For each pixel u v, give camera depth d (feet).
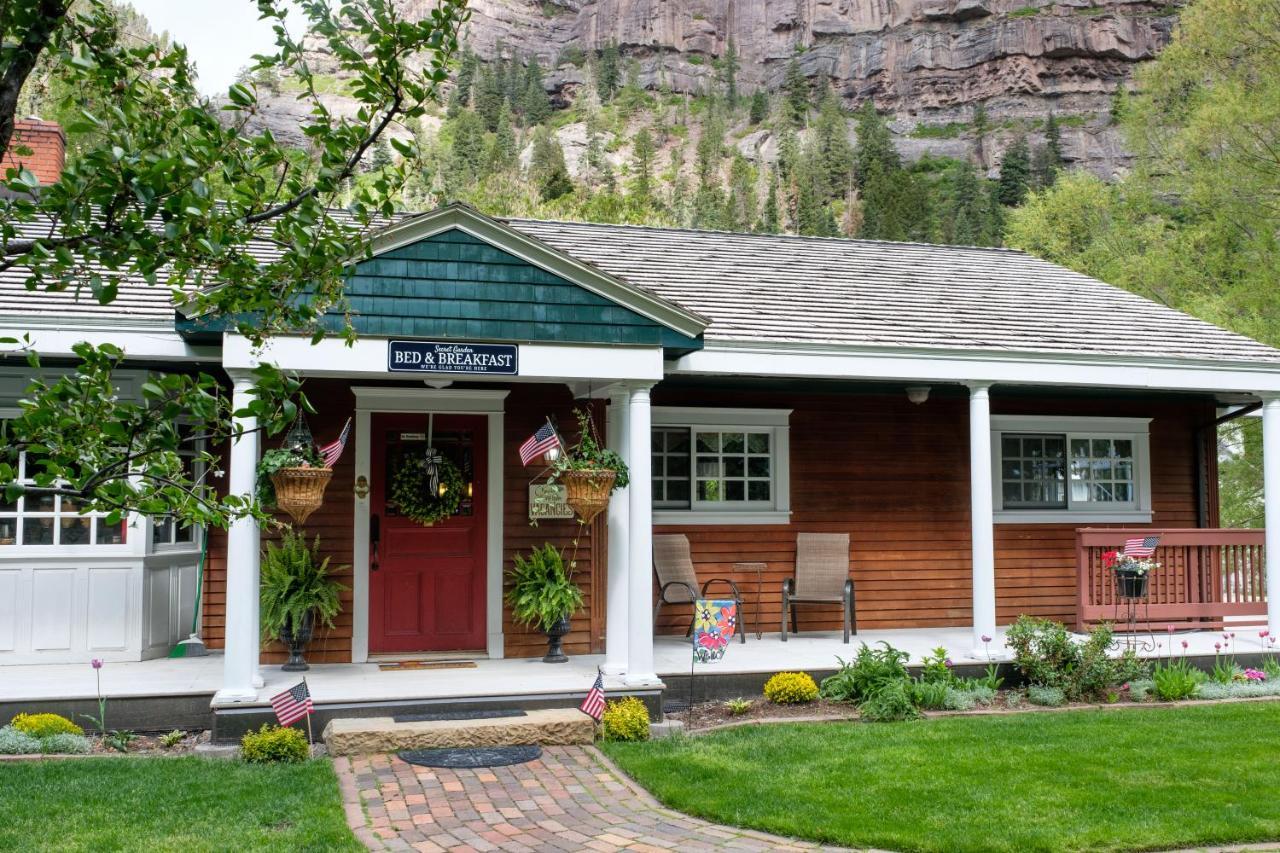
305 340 24.29
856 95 482.28
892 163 358.84
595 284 26.66
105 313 24.91
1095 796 19.70
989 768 21.58
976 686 29.01
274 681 26.66
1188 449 40.81
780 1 529.86
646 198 182.70
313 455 24.49
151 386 10.53
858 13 504.02
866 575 36.81
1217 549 35.83
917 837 17.53
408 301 25.18
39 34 10.40
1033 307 37.99
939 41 470.80
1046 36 447.01
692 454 35.81
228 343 23.70
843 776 21.01
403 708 24.70
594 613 32.42
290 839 17.17
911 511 37.47
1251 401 40.60
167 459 10.84
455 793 20.17
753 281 36.88
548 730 23.75
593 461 26.76
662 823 18.71
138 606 28.63
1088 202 87.45
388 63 12.06
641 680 26.45
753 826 18.47
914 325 33.32
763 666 29.07
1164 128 77.97
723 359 29.48
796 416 36.65
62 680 25.71
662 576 34.12
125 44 13.30
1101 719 26.30
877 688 27.37
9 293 26.02
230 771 21.20
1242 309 69.41
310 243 11.78
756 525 36.01
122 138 10.83
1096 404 39.60
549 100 493.36
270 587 27.96
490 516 31.58
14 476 10.53
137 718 24.26
